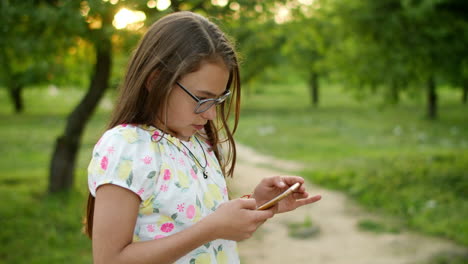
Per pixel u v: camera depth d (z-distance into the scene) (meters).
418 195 7.67
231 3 4.61
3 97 33.78
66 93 36.28
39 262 4.83
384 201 7.66
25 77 11.89
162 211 1.21
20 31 5.37
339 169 10.12
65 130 7.51
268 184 1.51
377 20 7.59
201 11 4.70
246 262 5.38
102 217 1.13
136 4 3.48
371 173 9.28
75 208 6.75
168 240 1.12
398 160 10.38
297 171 10.76
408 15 7.11
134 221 1.16
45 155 13.77
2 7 4.58
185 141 1.35
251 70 21.33
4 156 13.43
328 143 15.20
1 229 5.76
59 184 7.50
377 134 16.95
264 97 35.44
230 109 1.48
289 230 6.53
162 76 1.19
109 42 4.93
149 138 1.23
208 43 1.19
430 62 7.77
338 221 6.87
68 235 5.76
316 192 8.65
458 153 10.70
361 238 6.10
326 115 23.14
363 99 9.07
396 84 8.09
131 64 1.28
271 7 5.31
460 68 7.85
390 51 7.70
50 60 6.78
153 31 1.26
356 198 8.12
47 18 4.38
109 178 1.14
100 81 7.36
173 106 1.22
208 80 1.19
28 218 6.20
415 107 24.72
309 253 5.66
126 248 1.13
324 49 8.53
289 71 29.58
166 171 1.22
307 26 7.55
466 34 7.39
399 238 5.99
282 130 18.16
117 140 1.19
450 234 5.88
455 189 7.86
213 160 1.46
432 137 15.99
